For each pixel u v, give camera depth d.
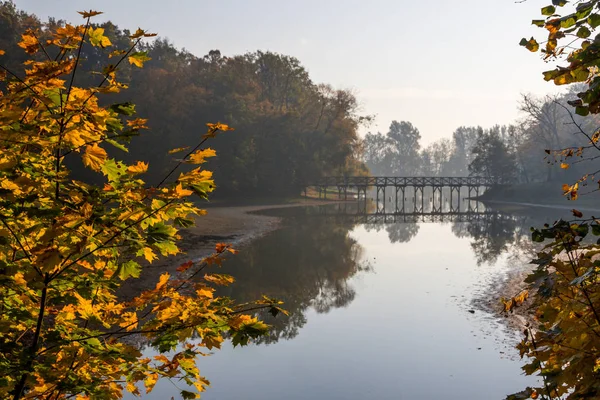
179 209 3.04
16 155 2.90
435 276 22.23
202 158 3.03
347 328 14.53
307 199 75.25
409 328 14.46
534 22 2.64
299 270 24.06
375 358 12.05
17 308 3.15
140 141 57.50
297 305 17.30
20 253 3.18
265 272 23.41
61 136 2.88
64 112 2.88
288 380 10.62
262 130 69.06
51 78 2.87
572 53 2.68
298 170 73.31
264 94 86.19
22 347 3.01
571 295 2.57
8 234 2.88
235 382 10.52
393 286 20.30
